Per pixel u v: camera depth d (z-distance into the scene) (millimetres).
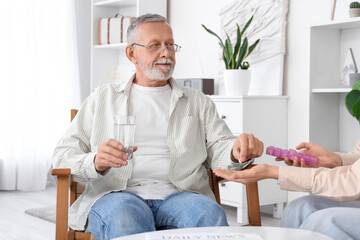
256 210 1877
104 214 1689
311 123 3121
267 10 3605
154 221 1852
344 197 1464
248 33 3738
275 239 1300
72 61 4930
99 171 1788
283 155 1728
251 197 1877
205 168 2105
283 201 3605
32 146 4621
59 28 4840
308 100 3131
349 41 3186
